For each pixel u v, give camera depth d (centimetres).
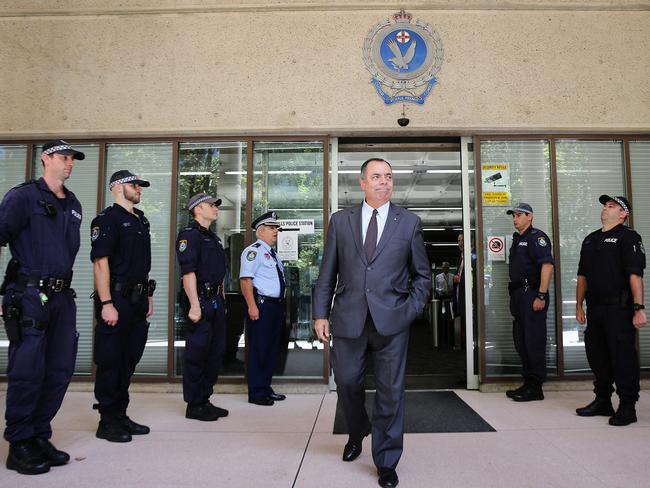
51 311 295
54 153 306
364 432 296
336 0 525
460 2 524
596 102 522
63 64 533
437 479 266
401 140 550
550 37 525
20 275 288
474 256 524
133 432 353
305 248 524
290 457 303
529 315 463
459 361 728
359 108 519
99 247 335
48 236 297
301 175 530
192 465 289
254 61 527
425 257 284
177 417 402
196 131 524
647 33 528
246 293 454
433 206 1243
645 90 524
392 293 274
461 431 359
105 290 333
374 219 286
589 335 405
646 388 507
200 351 391
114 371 341
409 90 520
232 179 531
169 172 534
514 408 430
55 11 534
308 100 522
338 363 283
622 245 384
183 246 389
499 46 524
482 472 277
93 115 528
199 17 532
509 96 520
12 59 535
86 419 396
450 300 928
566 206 527
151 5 531
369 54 522
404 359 273
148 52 531
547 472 277
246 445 327
